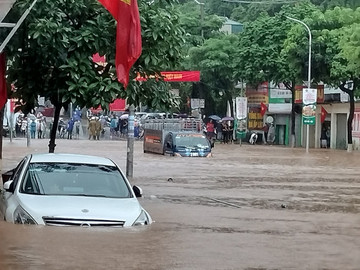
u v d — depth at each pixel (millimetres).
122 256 9828
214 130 73750
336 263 10234
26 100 18391
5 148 45438
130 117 24844
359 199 21172
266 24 68438
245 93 78000
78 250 9977
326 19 62875
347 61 56375
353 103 58594
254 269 9500
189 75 43438
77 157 13844
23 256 9492
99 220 11523
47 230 11078
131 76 16984
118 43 15047
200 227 13500
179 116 73875
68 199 12039
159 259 9836
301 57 61875
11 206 11961
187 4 87188
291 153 50969
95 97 16266
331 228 14359
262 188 24141
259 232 13227
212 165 35219
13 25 13773
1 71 16812
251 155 46406
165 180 25969
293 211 17594
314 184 26328
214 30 78125
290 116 73375
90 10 16859
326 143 67375
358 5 76438
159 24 16656
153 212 15977
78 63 16234
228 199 20141
